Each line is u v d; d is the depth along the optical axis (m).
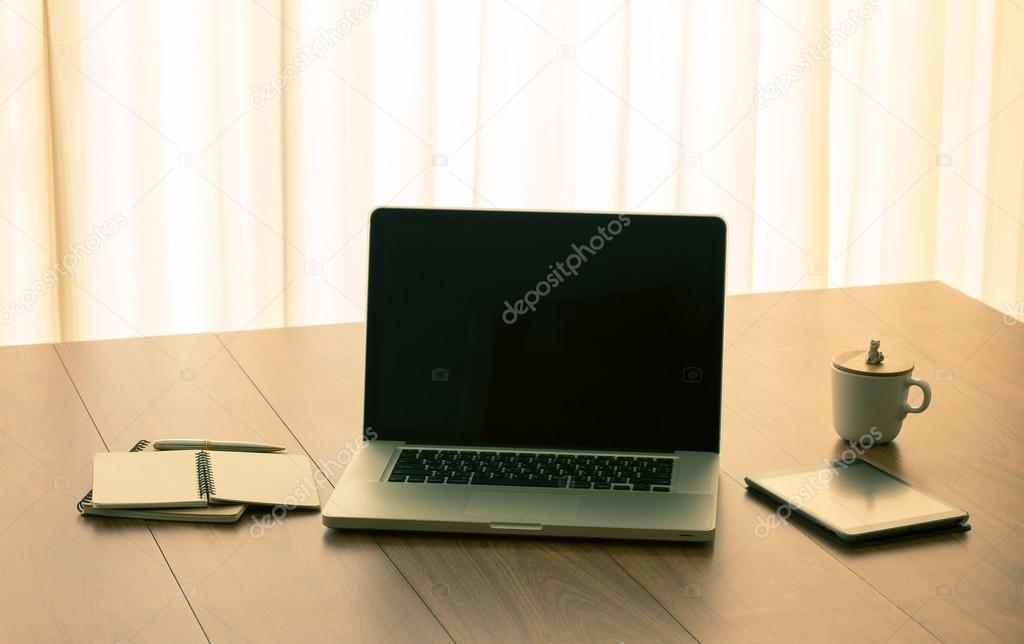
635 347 1.19
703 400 1.19
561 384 1.20
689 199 3.00
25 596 0.92
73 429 1.27
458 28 2.79
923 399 1.27
